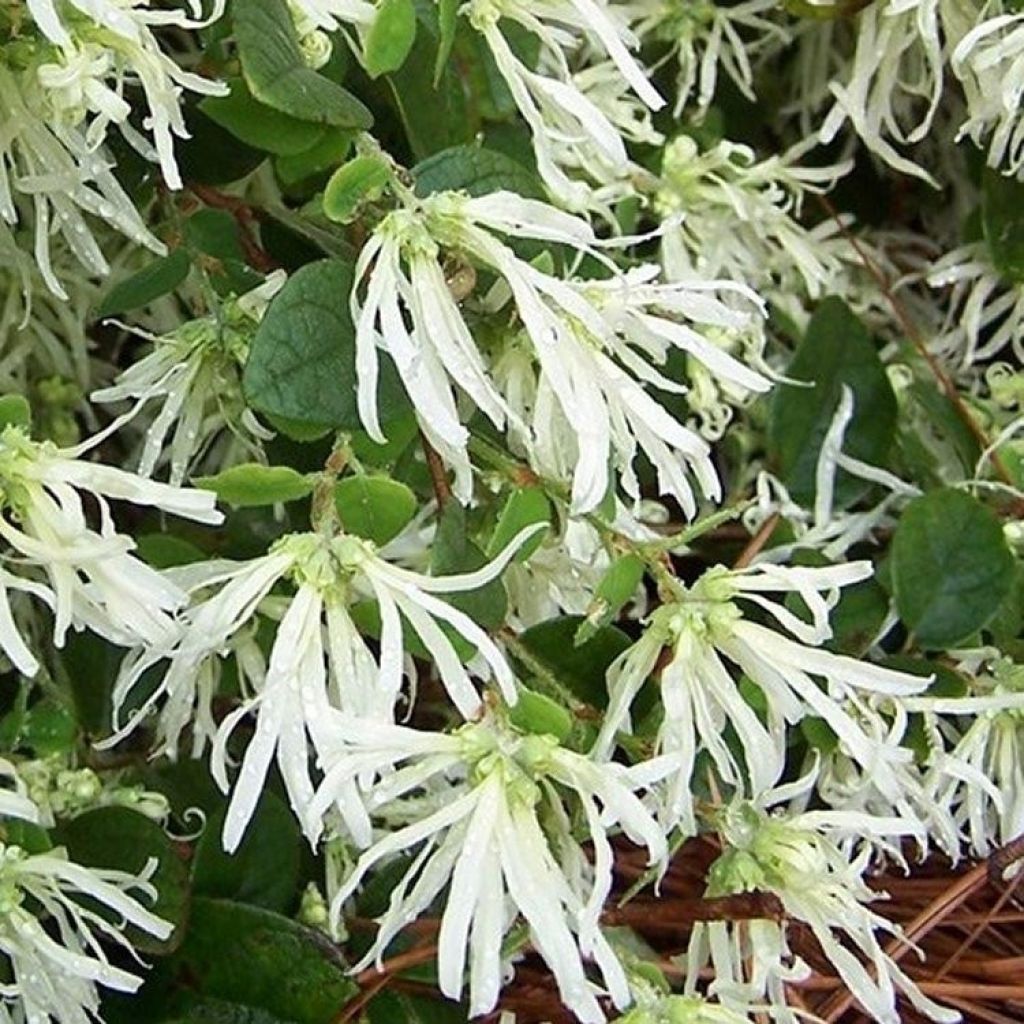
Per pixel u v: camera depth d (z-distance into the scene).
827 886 0.37
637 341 0.38
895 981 0.38
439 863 0.35
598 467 0.36
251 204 0.41
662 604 0.38
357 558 0.35
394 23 0.38
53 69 0.35
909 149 0.51
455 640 0.37
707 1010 0.36
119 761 0.42
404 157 0.41
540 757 0.35
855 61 0.47
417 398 0.35
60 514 0.35
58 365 0.45
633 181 0.47
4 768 0.37
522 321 0.38
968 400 0.48
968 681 0.42
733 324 0.38
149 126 0.36
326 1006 0.39
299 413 0.36
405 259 0.36
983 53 0.43
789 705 0.37
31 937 0.36
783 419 0.47
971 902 0.44
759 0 0.48
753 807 0.37
